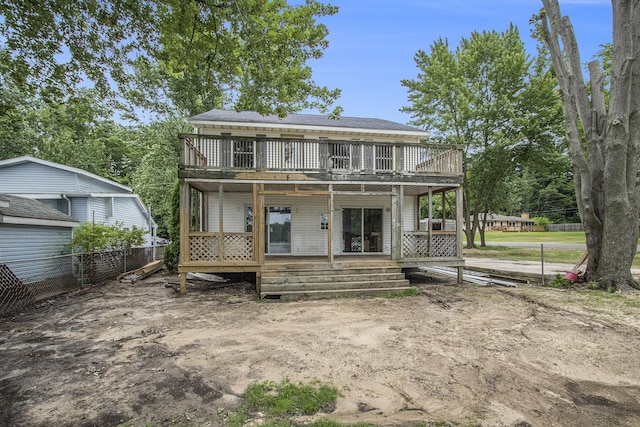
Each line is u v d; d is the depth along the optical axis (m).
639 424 3.19
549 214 60.72
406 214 15.00
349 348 5.13
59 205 14.84
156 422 3.17
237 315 7.27
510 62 21.22
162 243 30.48
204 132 13.84
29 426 3.13
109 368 4.45
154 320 6.90
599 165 9.83
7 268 7.68
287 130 14.09
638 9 8.79
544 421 3.22
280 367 4.42
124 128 29.08
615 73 9.09
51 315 7.39
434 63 23.25
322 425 3.10
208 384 3.95
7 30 6.02
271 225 13.95
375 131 14.42
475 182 23.89
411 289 9.64
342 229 14.32
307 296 9.05
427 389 3.83
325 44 9.15
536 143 22.38
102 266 12.34
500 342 5.39
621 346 5.21
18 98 16.16
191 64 7.46
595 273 9.80
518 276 11.46
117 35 6.88
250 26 6.97
